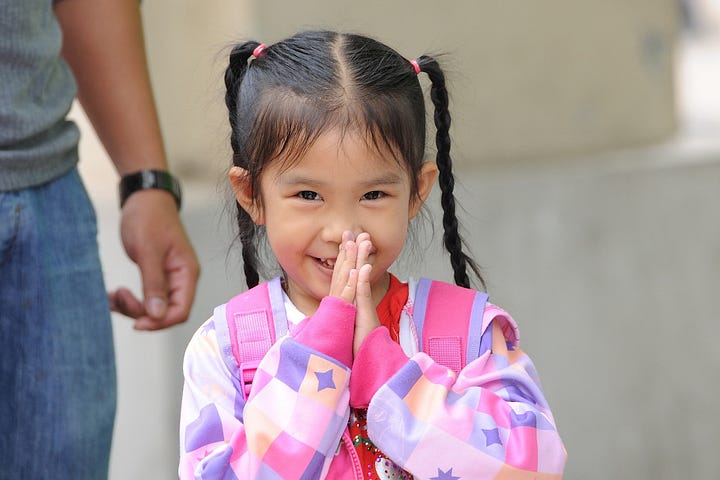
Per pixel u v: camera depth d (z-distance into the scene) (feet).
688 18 142.51
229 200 23.91
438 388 19.02
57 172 24.53
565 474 45.88
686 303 47.44
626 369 46.57
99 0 27.99
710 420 48.01
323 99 18.81
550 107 50.60
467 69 47.55
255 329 20.04
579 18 51.60
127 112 28.17
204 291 39.58
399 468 19.43
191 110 44.19
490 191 44.42
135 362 40.14
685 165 47.70
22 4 22.94
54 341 24.12
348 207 18.81
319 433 18.56
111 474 40.45
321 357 18.81
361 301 19.11
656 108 55.36
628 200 46.44
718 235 47.98
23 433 24.16
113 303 29.07
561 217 45.47
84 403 24.49
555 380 45.57
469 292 20.44
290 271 19.48
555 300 45.39
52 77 24.66
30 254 23.91
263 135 19.16
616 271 46.26
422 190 20.17
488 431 18.83
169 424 39.96
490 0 48.37
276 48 20.33
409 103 19.34
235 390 19.72
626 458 46.70
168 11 43.80
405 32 45.52
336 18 43.52
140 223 28.12
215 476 18.62
